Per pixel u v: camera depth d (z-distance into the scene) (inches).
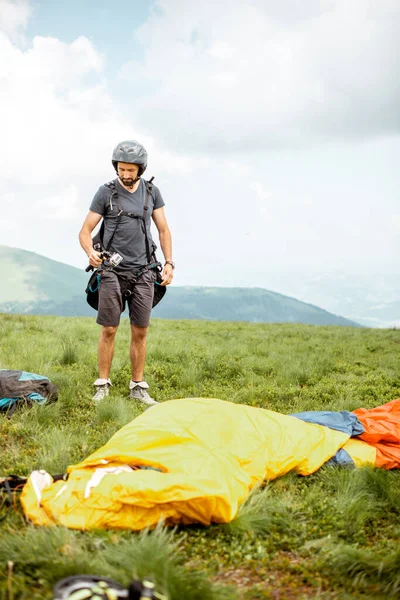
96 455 163.2
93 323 672.4
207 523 144.2
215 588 115.7
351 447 201.5
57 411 241.4
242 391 305.3
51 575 113.2
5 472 174.2
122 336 523.2
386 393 328.8
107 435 210.2
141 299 275.6
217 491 141.2
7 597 106.6
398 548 134.4
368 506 162.6
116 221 271.4
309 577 126.0
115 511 139.9
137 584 92.7
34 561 119.3
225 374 362.3
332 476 183.2
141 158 263.0
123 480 141.5
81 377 316.2
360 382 359.6
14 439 211.3
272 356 454.6
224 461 159.9
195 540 141.0
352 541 146.2
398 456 199.8
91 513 140.1
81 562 116.0
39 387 251.9
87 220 274.1
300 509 160.1
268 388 315.0
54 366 345.4
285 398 304.7
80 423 236.8
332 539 144.3
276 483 176.7
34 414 232.1
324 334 737.0
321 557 134.7
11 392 244.2
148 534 139.9
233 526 144.5
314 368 399.2
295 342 606.9
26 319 689.6
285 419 195.8
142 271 275.4
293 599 118.3
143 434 165.3
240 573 128.8
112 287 271.1
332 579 126.3
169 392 306.7
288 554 138.9
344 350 542.3
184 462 151.7
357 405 278.7
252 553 136.5
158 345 454.6
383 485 174.4
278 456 178.5
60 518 139.0
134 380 283.7
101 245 275.6
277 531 148.8
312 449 189.0
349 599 116.4
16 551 125.0
